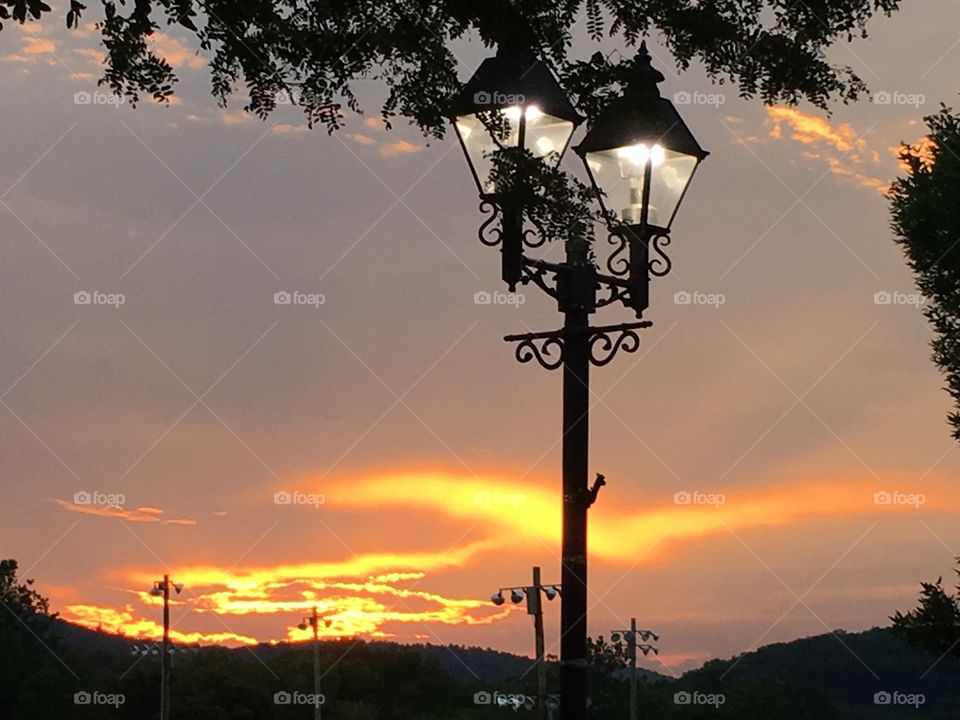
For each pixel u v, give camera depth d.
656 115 9.44
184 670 108.69
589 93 9.44
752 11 9.38
